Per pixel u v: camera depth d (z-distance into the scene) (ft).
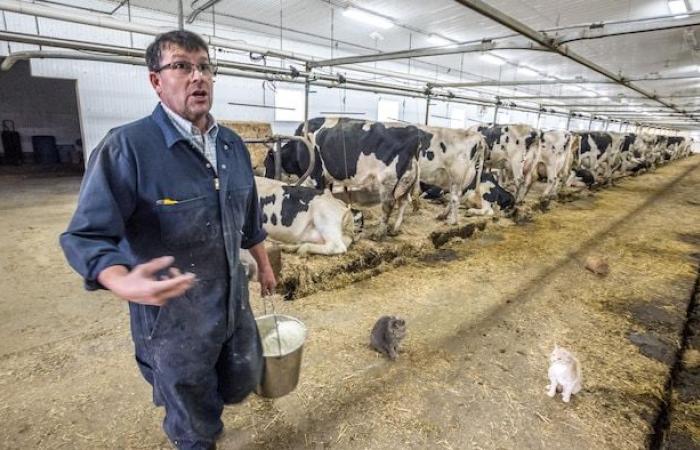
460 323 9.90
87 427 6.00
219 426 4.73
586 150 34.35
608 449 6.08
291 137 14.38
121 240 3.76
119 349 8.01
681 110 52.26
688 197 30.45
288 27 33.99
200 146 4.09
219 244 4.17
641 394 7.41
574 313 10.73
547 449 6.03
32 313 9.44
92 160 3.59
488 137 23.13
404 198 15.21
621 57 38.42
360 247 13.37
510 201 21.22
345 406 6.73
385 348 8.15
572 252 16.03
